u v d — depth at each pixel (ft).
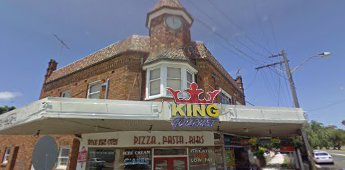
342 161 108.78
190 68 42.04
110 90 42.88
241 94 71.41
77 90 49.39
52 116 25.91
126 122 30.78
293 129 45.01
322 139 207.51
